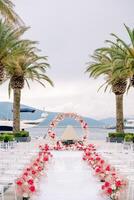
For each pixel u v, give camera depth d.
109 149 32.09
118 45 38.75
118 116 42.72
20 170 16.78
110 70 41.06
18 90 42.56
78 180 17.98
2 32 33.75
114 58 36.75
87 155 24.69
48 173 20.25
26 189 13.39
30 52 40.50
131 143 30.22
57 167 22.86
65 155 31.52
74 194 14.61
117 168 17.62
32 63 41.72
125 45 34.31
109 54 40.88
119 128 42.69
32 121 90.75
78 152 35.16
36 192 14.72
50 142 38.53
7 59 34.53
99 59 42.09
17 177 14.94
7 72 41.78
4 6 23.45
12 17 23.91
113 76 38.28
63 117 39.28
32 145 34.62
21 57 39.19
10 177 14.33
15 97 42.69
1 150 22.69
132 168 17.30
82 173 20.28
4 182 13.64
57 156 30.45
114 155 24.38
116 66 37.03
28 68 42.00
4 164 17.75
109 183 13.45
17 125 42.56
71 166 23.36
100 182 17.38
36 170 17.42
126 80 41.94
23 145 30.23
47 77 43.06
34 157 25.09
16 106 42.62
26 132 42.34
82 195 14.39
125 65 35.81
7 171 15.79
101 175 17.39
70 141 40.34
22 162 19.83
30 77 42.81
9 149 23.95
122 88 42.09
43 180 17.91
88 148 27.69
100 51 39.56
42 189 15.58
